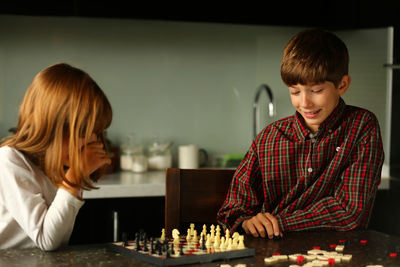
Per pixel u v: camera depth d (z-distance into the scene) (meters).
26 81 3.12
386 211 2.96
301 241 1.26
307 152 1.47
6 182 1.26
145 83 3.31
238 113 3.44
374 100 3.27
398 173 3.07
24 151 1.32
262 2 2.98
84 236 2.64
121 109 3.29
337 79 1.34
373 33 3.30
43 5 2.76
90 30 3.21
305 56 1.31
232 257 1.07
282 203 1.47
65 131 1.30
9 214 1.28
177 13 2.91
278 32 3.45
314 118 1.37
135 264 1.02
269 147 1.51
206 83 3.39
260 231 1.30
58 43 3.17
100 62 3.24
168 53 3.33
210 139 3.42
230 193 1.50
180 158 3.29
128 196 2.66
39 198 1.26
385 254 1.12
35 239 1.17
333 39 1.37
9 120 3.10
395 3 3.03
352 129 1.45
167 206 1.51
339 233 1.35
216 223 1.55
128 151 3.20
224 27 3.39
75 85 1.27
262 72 3.45
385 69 3.24
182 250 1.04
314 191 1.45
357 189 1.39
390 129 3.15
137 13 2.87
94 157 1.29
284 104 3.47
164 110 3.35
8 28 3.09
